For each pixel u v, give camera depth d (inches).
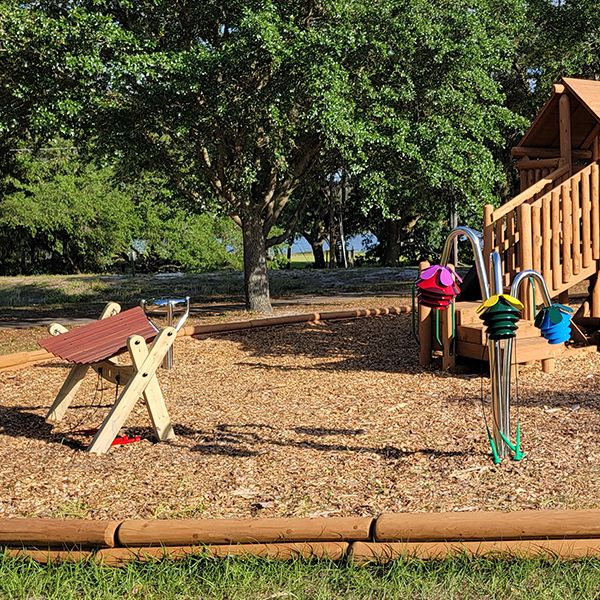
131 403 247.9
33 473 226.4
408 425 265.7
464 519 158.9
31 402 324.8
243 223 656.4
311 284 962.7
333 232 1389.0
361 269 1025.5
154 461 233.8
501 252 373.1
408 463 222.8
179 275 1056.2
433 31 547.5
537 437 242.2
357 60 566.6
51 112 524.4
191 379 363.9
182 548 163.0
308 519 164.6
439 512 173.8
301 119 566.6
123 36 501.4
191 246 1406.3
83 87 525.0
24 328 628.1
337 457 231.5
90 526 165.8
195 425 275.9
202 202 622.5
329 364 386.3
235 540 163.3
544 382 327.3
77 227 1332.4
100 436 243.3
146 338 262.1
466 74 574.9
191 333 484.4
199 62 518.0
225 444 250.1
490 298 200.7
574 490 195.3
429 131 556.7
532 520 156.7
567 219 366.6
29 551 166.1
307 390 330.3
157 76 520.1
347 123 521.3
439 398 305.4
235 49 514.9
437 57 550.3
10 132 583.2
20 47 500.7
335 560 160.6
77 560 164.2
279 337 472.1
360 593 149.3
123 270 1589.6
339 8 533.3
